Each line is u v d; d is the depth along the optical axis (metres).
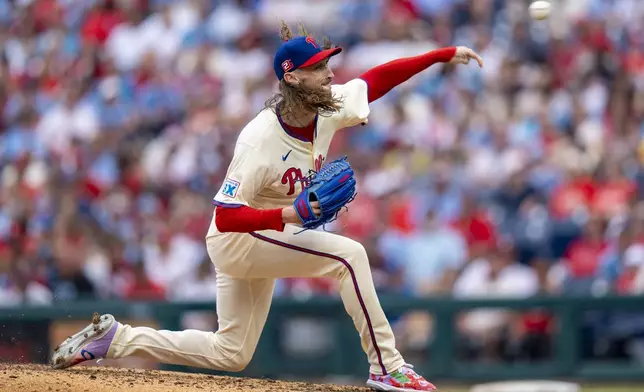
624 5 48.12
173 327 32.75
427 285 36.94
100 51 47.94
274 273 17.45
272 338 33.25
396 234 38.16
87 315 32.50
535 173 40.22
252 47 47.75
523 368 33.59
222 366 18.41
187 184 41.56
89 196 41.00
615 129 43.31
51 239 37.31
